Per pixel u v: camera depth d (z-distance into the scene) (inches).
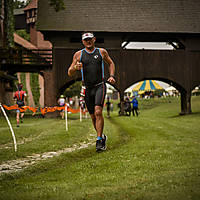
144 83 1774.1
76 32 903.1
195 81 943.0
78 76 895.1
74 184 113.3
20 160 202.7
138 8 991.0
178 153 174.9
